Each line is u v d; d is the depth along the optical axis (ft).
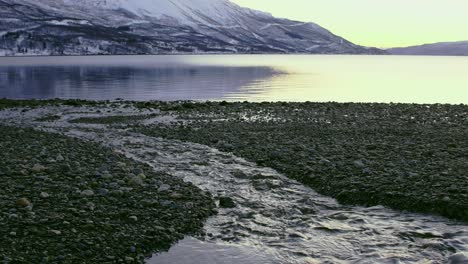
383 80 279.49
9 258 26.48
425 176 46.09
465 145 64.28
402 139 70.64
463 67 531.09
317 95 183.01
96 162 53.93
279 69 451.94
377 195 41.93
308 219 37.09
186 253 30.07
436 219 36.94
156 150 65.72
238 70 424.46
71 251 28.27
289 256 29.84
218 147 66.90
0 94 187.73
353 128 82.79
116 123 95.86
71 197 38.42
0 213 32.91
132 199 39.04
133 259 28.40
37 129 85.61
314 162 54.19
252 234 33.65
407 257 29.45
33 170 47.16
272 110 113.91
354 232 34.19
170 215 35.91
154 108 123.13
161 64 592.19
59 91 202.80
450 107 117.60
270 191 45.27
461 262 28.17
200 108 120.57
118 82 261.85
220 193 44.34
